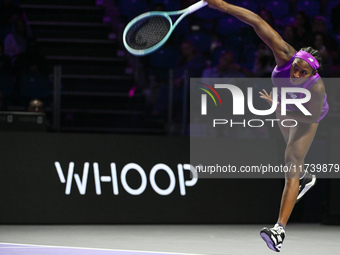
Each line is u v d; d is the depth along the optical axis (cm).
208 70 1341
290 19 1585
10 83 1298
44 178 962
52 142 968
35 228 915
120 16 1564
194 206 1010
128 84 1395
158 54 1472
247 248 747
